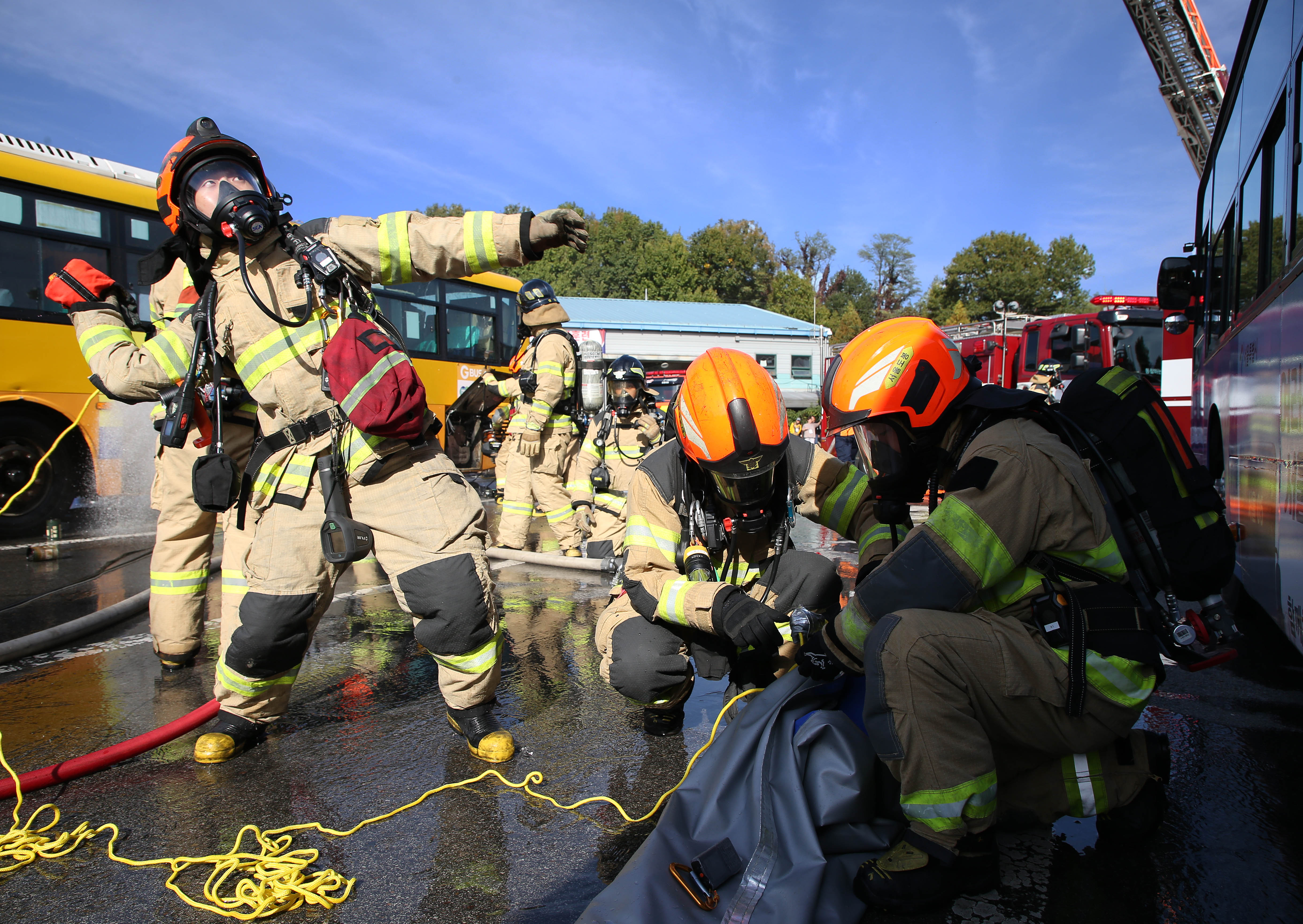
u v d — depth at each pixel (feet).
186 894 6.14
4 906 6.01
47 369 23.06
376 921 5.79
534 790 7.79
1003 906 5.85
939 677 5.67
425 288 36.22
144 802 7.61
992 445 5.87
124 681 11.09
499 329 40.22
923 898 5.65
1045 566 5.89
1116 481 6.01
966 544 5.64
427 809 7.43
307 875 6.36
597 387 21.49
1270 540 11.25
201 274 8.18
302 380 7.88
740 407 7.35
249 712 8.61
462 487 8.36
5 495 22.70
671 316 109.09
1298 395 9.62
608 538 19.26
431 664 11.86
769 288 242.99
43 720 9.68
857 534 8.49
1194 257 19.70
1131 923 5.64
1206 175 19.88
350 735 9.19
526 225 8.03
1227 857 6.52
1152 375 38.37
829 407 6.70
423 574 8.01
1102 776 6.37
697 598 7.63
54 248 23.21
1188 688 10.77
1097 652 5.78
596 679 11.15
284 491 7.92
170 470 10.92
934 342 6.44
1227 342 15.51
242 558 8.73
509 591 17.15
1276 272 11.43
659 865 5.69
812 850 5.75
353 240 8.01
